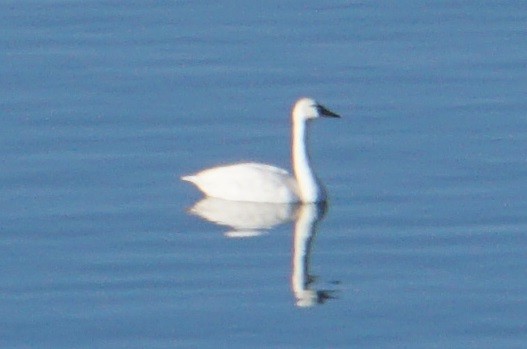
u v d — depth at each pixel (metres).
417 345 24.84
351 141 35.00
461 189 31.88
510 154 33.69
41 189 32.06
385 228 30.09
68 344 25.03
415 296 26.73
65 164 33.47
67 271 27.95
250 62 40.44
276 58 40.69
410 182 32.47
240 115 36.84
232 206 31.62
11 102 37.31
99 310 26.30
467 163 33.31
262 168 32.38
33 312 26.23
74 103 37.31
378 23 43.34
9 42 41.69
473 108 36.78
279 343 25.02
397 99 37.66
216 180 32.03
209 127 36.06
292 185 31.91
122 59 40.50
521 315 25.88
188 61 40.44
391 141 34.88
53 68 39.75
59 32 42.47
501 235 29.41
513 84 38.44
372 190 32.16
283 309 26.30
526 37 42.06
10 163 33.47
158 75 39.38
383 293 26.92
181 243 29.42
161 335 25.33
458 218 30.33
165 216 30.86
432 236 29.52
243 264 28.41
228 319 25.91
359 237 29.72
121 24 43.19
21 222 30.31
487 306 26.27
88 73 39.41
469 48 41.28
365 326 25.61
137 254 28.83
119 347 24.94
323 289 27.12
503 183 32.09
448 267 28.02
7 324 25.78
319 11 44.34
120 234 29.81
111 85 38.59
